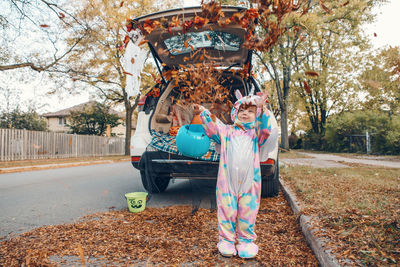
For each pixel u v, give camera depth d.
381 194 4.09
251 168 2.46
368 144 17.45
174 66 4.52
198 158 3.79
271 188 4.51
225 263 2.31
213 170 3.82
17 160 14.73
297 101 27.44
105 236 2.90
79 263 2.29
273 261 2.32
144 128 4.32
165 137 4.16
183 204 4.28
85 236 2.91
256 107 2.53
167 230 3.09
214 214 3.72
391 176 6.05
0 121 26.14
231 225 2.47
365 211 3.05
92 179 7.46
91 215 3.78
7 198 4.98
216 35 3.87
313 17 10.92
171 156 3.88
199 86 3.24
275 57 14.86
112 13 10.53
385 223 2.61
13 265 2.26
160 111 4.59
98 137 21.08
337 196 3.93
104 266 2.25
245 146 2.50
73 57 12.91
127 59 3.64
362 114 19.86
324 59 23.59
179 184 6.05
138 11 15.61
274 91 21.81
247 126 2.55
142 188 6.00
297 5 2.49
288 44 15.83
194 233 3.00
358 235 2.37
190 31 3.72
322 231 2.54
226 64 4.60
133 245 2.66
